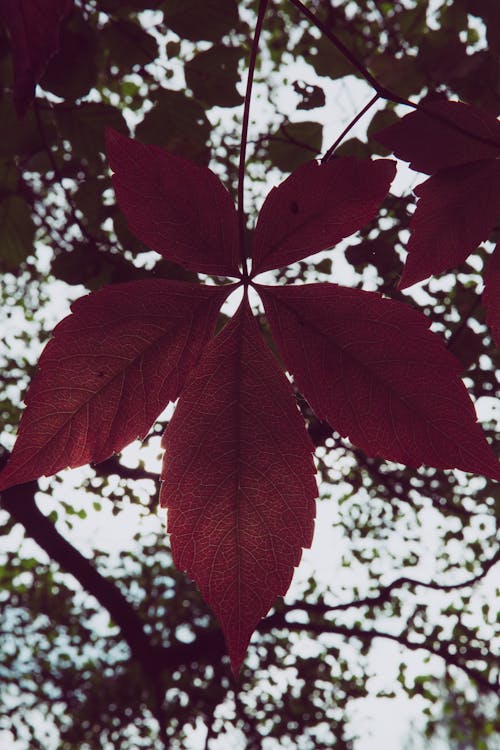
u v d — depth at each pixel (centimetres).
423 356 33
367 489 281
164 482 33
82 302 33
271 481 33
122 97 121
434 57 62
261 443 33
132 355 33
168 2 72
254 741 310
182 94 81
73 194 82
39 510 266
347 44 113
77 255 82
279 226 34
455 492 254
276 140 79
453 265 38
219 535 33
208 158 81
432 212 38
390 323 34
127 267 80
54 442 33
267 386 34
